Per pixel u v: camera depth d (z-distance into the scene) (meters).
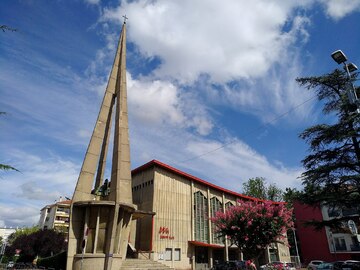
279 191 54.91
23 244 43.72
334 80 18.00
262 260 44.97
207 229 40.28
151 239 32.75
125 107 27.16
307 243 45.12
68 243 20.52
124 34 30.50
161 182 36.56
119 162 23.05
